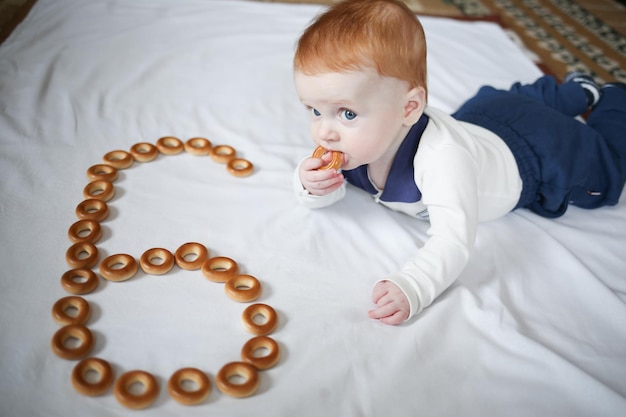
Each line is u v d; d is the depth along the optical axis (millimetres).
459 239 788
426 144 828
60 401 689
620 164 1007
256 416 696
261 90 1201
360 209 954
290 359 753
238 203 951
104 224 895
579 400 726
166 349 750
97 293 801
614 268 914
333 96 734
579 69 1475
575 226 981
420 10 1691
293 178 943
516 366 755
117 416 683
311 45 742
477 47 1399
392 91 751
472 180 816
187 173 999
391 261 877
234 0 1484
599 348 797
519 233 946
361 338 778
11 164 964
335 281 847
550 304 847
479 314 802
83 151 1016
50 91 1132
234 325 784
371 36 731
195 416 692
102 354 737
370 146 771
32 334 747
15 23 1340
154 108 1130
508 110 987
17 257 831
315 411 707
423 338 778
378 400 721
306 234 906
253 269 853
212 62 1265
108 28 1328
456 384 743
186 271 841
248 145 1063
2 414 673
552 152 936
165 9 1427
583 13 1774
